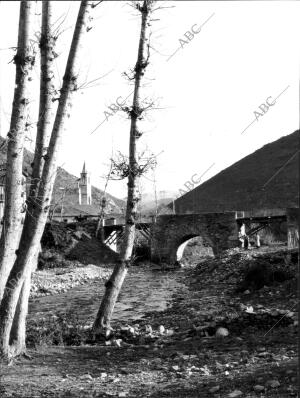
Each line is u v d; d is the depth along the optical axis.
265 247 44.12
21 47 9.67
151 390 7.68
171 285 33.44
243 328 13.58
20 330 10.38
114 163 15.30
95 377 8.99
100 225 58.38
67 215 63.81
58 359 10.50
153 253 53.12
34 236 9.69
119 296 28.44
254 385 7.21
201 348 11.50
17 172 9.73
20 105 9.71
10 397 7.45
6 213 9.71
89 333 14.28
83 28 9.68
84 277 42.53
